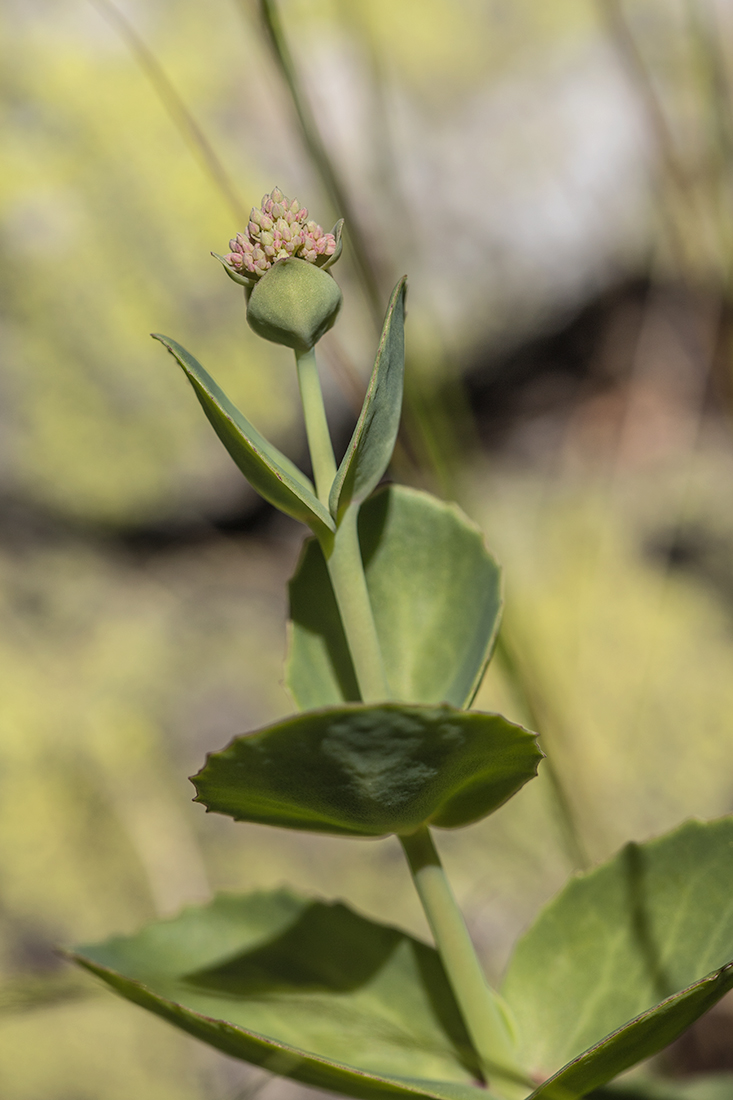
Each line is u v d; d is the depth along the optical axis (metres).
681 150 1.21
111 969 0.53
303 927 0.55
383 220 1.12
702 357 1.44
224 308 1.34
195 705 1.25
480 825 1.11
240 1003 0.54
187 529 1.41
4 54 1.37
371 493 0.53
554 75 1.40
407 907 1.08
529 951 0.54
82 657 1.29
